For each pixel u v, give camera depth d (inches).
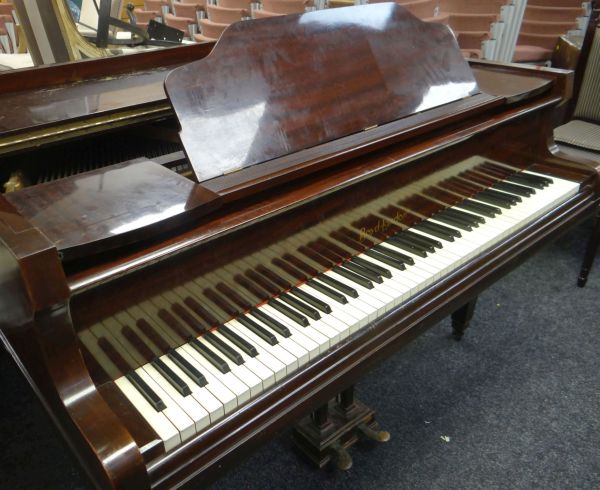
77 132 46.4
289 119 48.0
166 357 41.7
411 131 52.2
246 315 46.1
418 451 67.4
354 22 54.9
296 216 46.1
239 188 41.0
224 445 37.4
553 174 73.6
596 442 67.7
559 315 91.7
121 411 36.3
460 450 67.3
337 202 48.9
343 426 63.8
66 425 35.9
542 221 63.6
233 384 39.0
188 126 42.9
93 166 58.9
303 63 50.1
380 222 54.7
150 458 34.1
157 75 61.4
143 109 49.0
